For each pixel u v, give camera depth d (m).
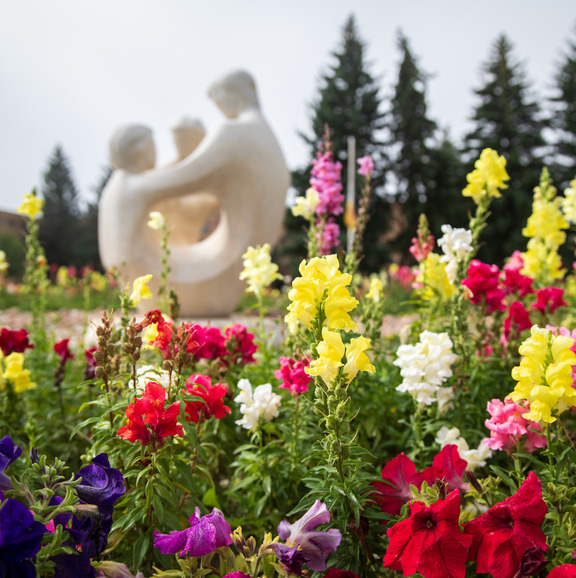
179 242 7.99
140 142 7.03
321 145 3.42
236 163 6.68
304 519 1.44
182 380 2.00
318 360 1.49
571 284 4.76
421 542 1.31
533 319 3.11
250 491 2.27
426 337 2.20
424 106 29.02
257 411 2.23
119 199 6.77
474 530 1.38
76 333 7.16
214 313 6.99
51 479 1.33
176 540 1.36
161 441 1.67
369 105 28.36
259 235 6.90
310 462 2.19
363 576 1.65
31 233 5.04
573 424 2.31
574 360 1.49
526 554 1.30
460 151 29.72
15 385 2.85
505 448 1.87
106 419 1.99
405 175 28.64
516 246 25.59
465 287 2.56
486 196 2.80
